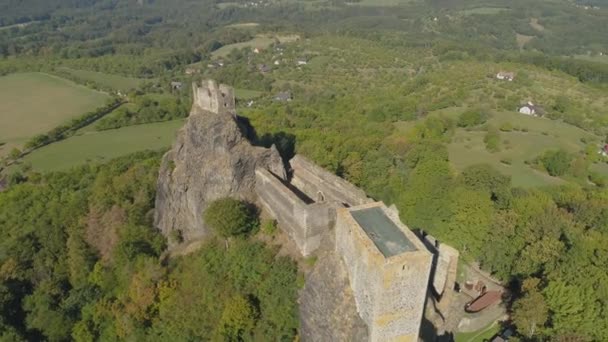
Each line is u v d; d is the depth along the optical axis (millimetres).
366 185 66938
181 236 51062
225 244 44719
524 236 50438
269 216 44781
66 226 60406
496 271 51719
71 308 49812
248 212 44062
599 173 80375
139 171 66375
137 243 51250
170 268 46906
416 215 55250
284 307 38094
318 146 70250
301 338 36812
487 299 48062
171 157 54594
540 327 41375
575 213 57438
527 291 44094
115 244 53719
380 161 70812
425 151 75125
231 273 42125
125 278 49375
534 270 47031
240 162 46375
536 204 55688
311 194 47625
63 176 80375
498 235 51219
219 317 40562
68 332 48531
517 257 49812
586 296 39656
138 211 56969
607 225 53906
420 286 29891
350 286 33406
